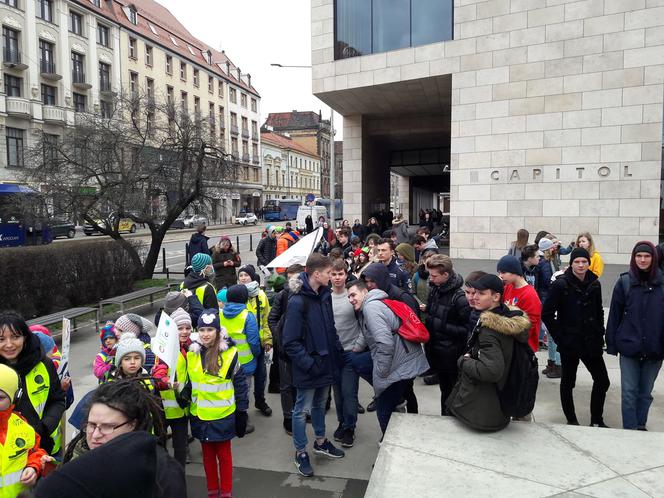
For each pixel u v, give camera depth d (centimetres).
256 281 579
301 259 741
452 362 415
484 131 1577
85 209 1329
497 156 1562
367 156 2497
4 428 255
